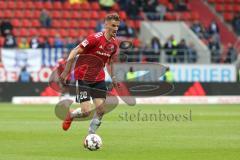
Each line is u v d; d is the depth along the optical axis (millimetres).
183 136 36875
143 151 29812
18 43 89312
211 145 32344
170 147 31422
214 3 103125
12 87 78312
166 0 100625
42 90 78625
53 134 37750
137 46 90938
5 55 79562
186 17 99812
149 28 95000
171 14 99438
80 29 95000
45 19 93062
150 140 34594
